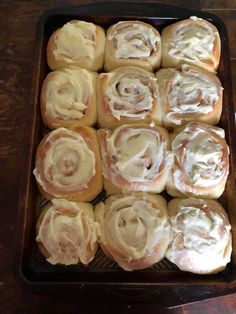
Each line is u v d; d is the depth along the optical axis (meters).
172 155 0.31
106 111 0.33
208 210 0.30
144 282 0.28
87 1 0.41
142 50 0.35
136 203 0.30
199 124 0.32
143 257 0.28
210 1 0.42
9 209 0.33
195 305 0.31
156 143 0.31
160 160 0.31
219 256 0.29
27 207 0.29
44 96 0.33
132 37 0.35
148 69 0.35
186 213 0.29
